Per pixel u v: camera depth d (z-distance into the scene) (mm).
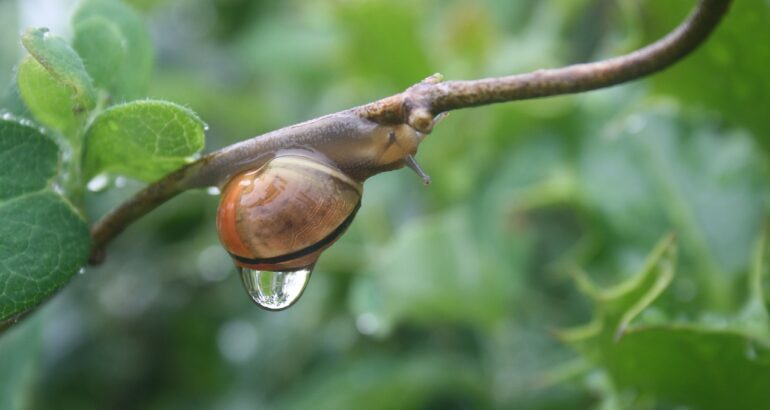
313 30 503
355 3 399
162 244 508
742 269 350
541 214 445
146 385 487
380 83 423
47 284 279
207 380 481
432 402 409
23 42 276
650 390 314
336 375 402
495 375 401
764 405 308
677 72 333
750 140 341
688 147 368
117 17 301
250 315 474
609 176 373
